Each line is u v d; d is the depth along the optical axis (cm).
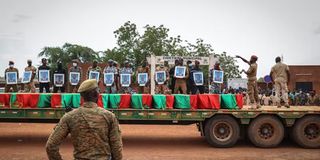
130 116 1219
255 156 1108
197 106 1244
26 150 1173
